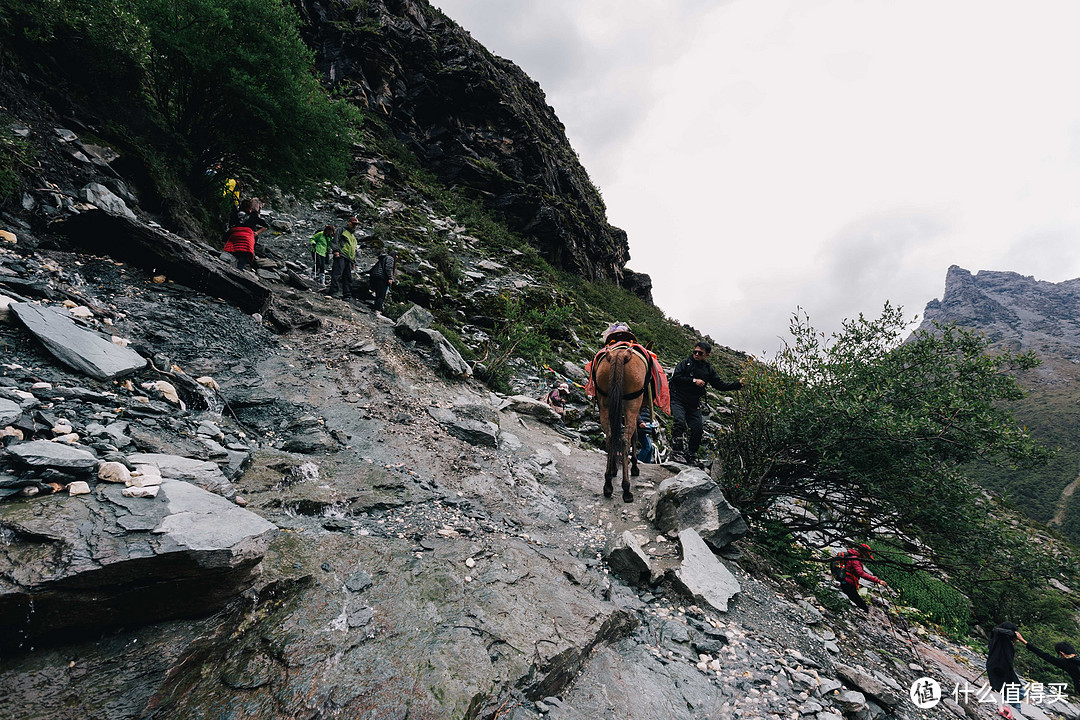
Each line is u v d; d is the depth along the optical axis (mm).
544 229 25094
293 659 2047
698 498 4484
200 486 2689
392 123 25141
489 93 27453
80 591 1802
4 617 1670
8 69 5836
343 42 24281
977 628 6820
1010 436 4340
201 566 2031
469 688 2076
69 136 6152
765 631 3555
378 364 6500
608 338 5344
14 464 2176
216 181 9055
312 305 7875
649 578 3717
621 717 2371
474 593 2816
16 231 4746
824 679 3098
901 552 6461
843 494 5430
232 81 7379
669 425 8523
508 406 7828
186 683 1863
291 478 3553
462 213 22047
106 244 5348
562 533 4262
